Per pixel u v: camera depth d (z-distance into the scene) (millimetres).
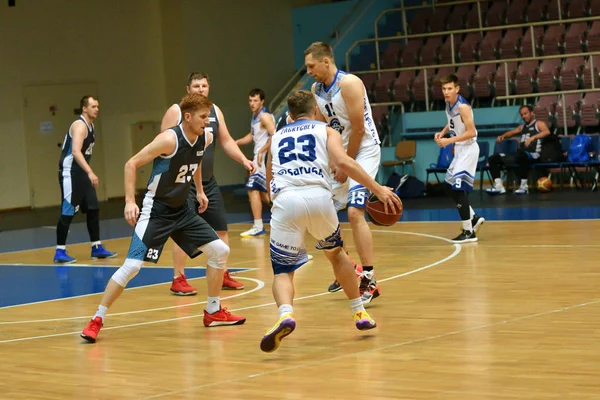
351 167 5527
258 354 5551
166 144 6215
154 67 21938
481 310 6516
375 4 21797
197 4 21484
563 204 14000
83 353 5891
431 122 18078
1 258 12102
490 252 9578
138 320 7031
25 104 19875
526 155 15820
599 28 18016
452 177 10633
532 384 4484
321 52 6977
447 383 4598
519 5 19672
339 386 4672
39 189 20234
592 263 8406
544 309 6422
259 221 12773
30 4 19828
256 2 22609
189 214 6531
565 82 17422
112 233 14523
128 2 21453
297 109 5742
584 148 15594
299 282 8375
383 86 19281
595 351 5105
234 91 22125
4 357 5898
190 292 8188
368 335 5910
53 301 8328
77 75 20656
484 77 18188
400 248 10383
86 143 11016
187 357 5598
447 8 20734
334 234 5656
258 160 12562
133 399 4656
